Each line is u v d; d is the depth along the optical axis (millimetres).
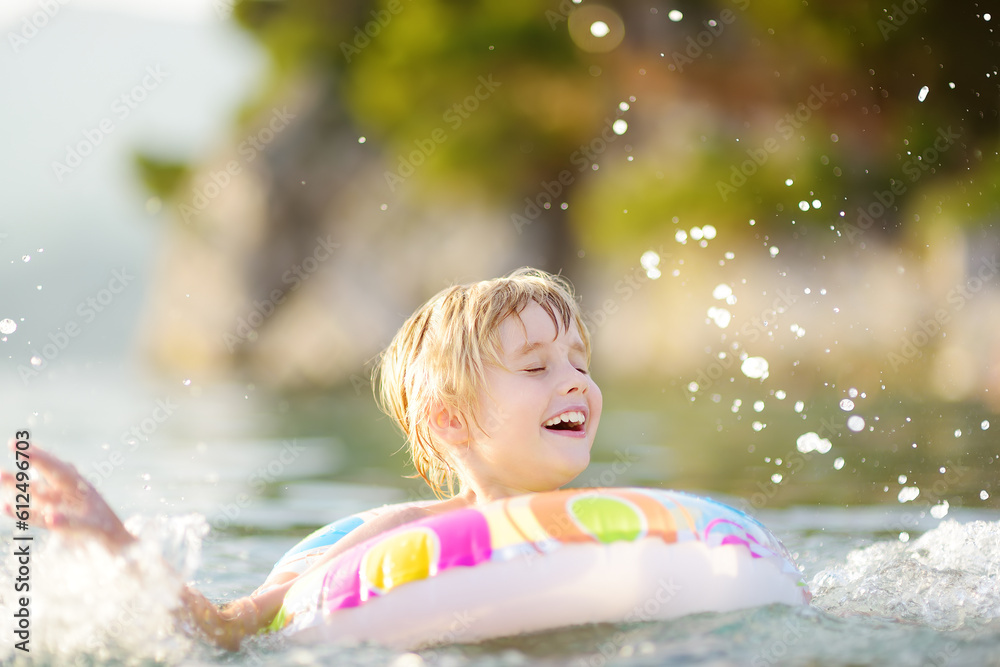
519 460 2002
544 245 15289
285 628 1749
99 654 1630
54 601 1697
